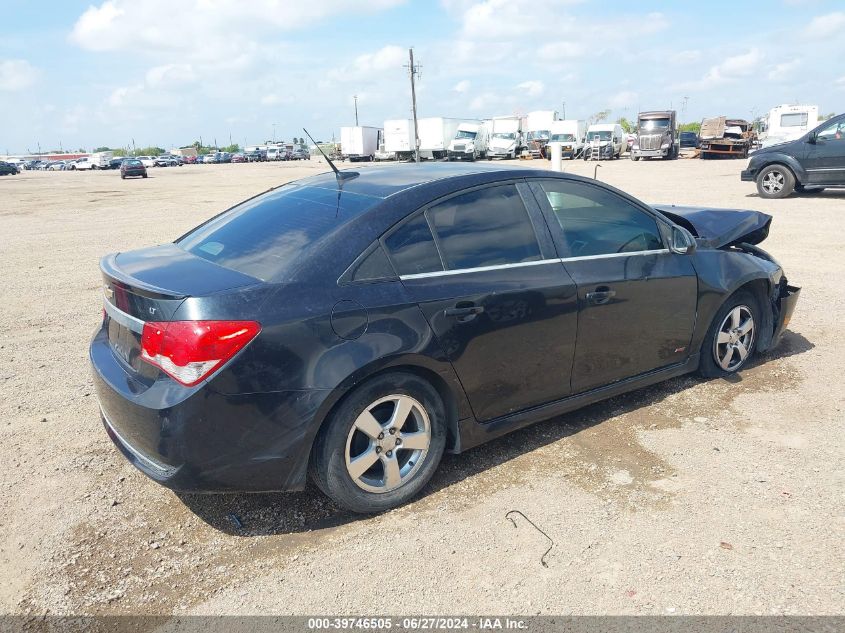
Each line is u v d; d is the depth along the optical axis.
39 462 3.82
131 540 3.10
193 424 2.77
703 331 4.46
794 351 5.30
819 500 3.25
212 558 2.96
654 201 15.66
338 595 2.71
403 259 3.22
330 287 3.00
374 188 3.52
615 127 45.59
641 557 2.88
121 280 3.02
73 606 2.68
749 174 16.12
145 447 2.89
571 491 3.39
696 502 3.26
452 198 3.47
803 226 11.36
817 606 2.56
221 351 2.76
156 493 3.50
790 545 2.92
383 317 3.07
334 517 3.26
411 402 3.25
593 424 4.12
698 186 19.97
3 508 3.36
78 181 41.31
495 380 3.49
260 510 3.32
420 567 2.86
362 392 3.05
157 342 2.81
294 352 2.87
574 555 2.90
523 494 3.39
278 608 2.64
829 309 6.43
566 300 3.66
